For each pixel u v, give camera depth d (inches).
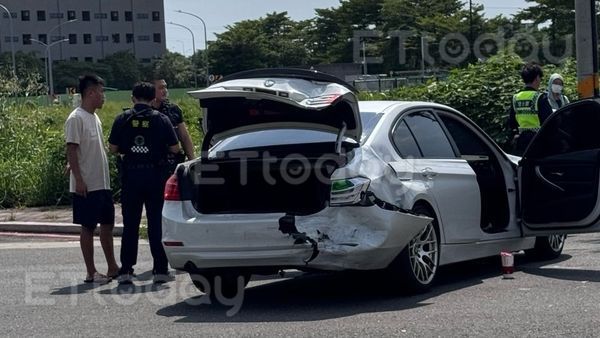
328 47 2135.8
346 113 291.4
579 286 310.0
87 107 354.3
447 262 315.9
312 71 295.9
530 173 347.9
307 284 340.5
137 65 3181.6
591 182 332.2
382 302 295.7
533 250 374.0
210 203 293.0
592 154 332.2
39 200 629.6
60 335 264.7
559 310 272.4
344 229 278.7
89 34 3348.9
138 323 278.4
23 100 799.7
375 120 309.3
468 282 327.9
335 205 279.1
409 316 271.3
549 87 436.8
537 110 432.5
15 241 503.2
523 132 437.4
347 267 279.9
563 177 339.3
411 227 290.2
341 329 257.4
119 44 3393.2
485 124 657.6
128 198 347.9
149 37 3440.0
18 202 636.1
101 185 354.0
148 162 346.6
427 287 305.4
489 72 679.1
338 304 297.0
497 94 658.8
